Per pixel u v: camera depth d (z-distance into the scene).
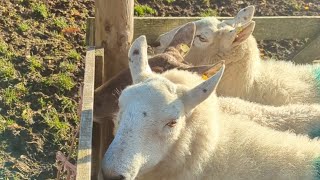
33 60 2.59
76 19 2.96
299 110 1.71
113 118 1.57
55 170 2.10
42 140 2.21
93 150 1.80
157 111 1.29
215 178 1.40
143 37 1.44
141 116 1.28
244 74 2.07
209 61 2.07
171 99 1.31
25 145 2.17
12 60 2.58
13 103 2.35
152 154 1.30
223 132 1.44
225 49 2.05
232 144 1.42
